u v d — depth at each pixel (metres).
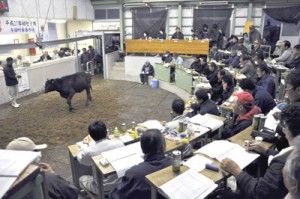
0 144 4.79
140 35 12.36
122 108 6.97
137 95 8.33
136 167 1.92
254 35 9.42
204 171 1.90
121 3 12.26
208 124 3.31
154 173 1.82
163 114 6.46
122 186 1.90
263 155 2.09
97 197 2.75
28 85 8.34
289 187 1.00
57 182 1.54
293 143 1.14
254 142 2.20
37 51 11.30
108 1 12.68
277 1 10.23
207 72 7.48
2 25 8.20
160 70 9.35
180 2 11.36
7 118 6.21
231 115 3.92
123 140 3.19
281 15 10.12
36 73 8.66
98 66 12.34
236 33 11.20
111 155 2.60
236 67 7.75
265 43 9.36
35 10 9.58
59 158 4.25
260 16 10.75
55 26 12.00
